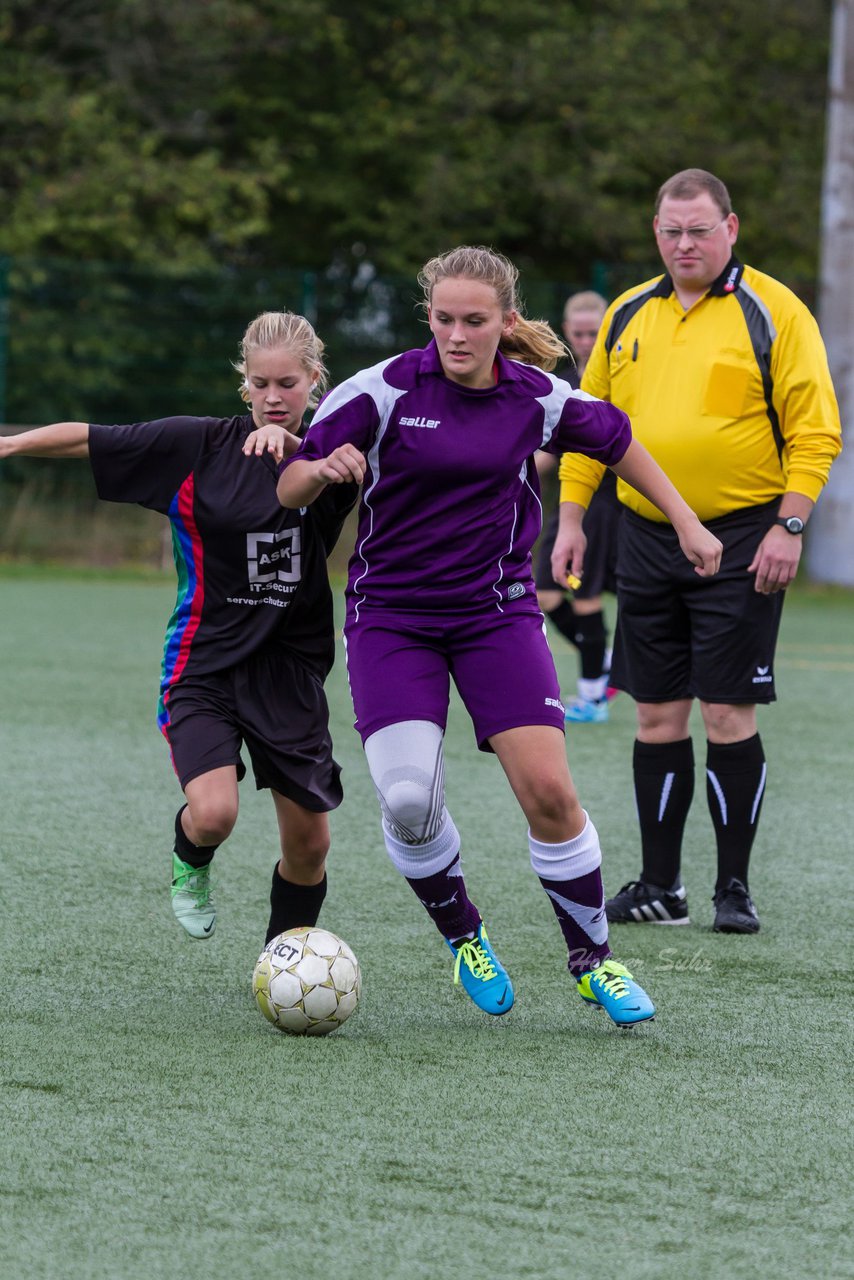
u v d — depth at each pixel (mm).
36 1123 10930
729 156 86062
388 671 13305
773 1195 10039
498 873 19781
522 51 83500
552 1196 9938
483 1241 9289
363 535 13461
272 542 13977
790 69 91812
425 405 13000
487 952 13805
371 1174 10195
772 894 19219
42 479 67312
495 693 13273
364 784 25734
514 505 13422
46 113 75312
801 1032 13609
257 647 14156
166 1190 9875
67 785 24438
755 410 17406
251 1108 11320
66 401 69500
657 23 86562
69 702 32688
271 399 13930
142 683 35781
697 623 17719
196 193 75125
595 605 32531
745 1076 12367
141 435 14156
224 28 79312
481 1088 11906
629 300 18281
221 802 13547
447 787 25625
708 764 17953
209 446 14195
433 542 13219
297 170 84125
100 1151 10461
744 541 17547
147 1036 13016
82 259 76562
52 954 15570
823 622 53312
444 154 82938
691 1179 10266
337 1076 12094
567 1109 11484
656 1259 9125
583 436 13500
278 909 14953
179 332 70938
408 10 83875
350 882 18969
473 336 12711
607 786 25875
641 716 18234
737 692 17531
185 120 83375
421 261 83250
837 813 23953
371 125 83750
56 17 80000
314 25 81938
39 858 19703
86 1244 9141
